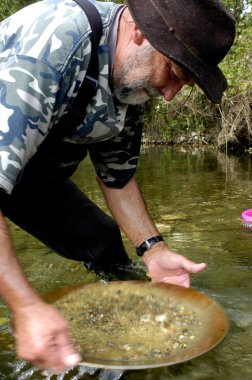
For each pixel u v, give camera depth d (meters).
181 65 1.22
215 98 1.28
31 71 1.23
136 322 1.44
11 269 1.08
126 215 1.85
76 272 2.05
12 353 1.40
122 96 1.43
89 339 1.33
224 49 1.26
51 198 1.90
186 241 2.38
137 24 1.25
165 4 1.23
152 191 3.69
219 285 1.84
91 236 1.99
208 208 3.04
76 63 1.30
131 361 1.18
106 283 1.66
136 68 1.34
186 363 1.33
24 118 1.21
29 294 1.07
